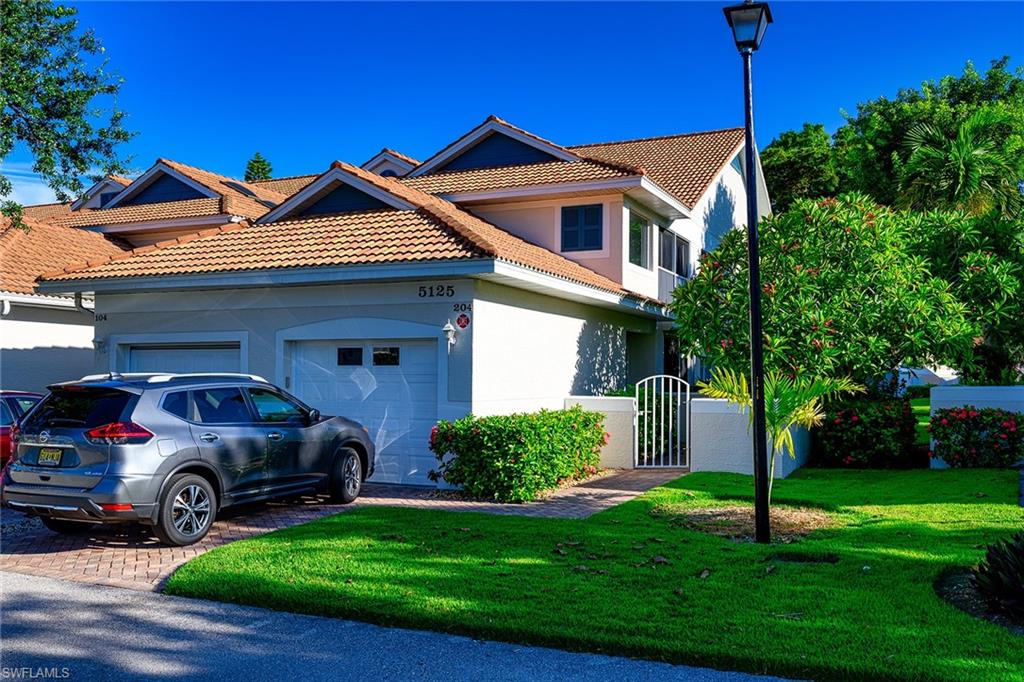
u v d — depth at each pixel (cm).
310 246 1398
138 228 2239
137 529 995
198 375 997
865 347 1398
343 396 1367
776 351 1370
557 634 577
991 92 3578
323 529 927
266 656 571
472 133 2055
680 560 768
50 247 2030
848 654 527
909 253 1616
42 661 567
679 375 2269
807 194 3722
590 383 1720
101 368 1511
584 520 996
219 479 951
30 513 891
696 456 1397
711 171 2289
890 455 1438
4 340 1783
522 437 1137
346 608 646
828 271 1420
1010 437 1328
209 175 2506
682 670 533
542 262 1457
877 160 3030
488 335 1313
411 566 757
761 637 561
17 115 1584
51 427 888
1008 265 1513
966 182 2241
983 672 496
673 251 2159
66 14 1606
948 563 734
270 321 1402
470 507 1108
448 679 527
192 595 707
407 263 1240
